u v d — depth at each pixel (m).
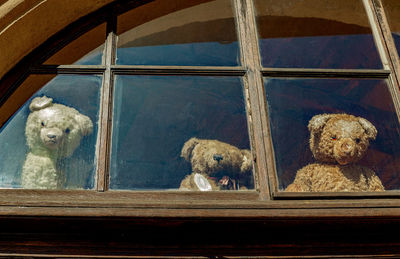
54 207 1.75
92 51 2.41
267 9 2.59
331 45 2.52
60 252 1.76
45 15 2.34
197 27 2.54
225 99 2.27
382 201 1.90
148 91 2.27
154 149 2.09
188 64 2.39
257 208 1.80
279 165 2.06
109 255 1.76
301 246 1.83
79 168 2.00
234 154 2.08
